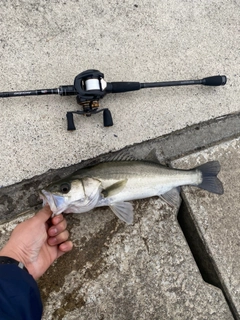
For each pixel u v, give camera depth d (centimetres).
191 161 72
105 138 69
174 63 74
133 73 72
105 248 64
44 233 56
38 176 65
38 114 66
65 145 67
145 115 71
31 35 68
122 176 60
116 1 73
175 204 66
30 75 67
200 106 75
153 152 65
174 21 76
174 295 64
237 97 77
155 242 66
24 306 46
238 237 70
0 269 47
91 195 58
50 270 61
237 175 73
